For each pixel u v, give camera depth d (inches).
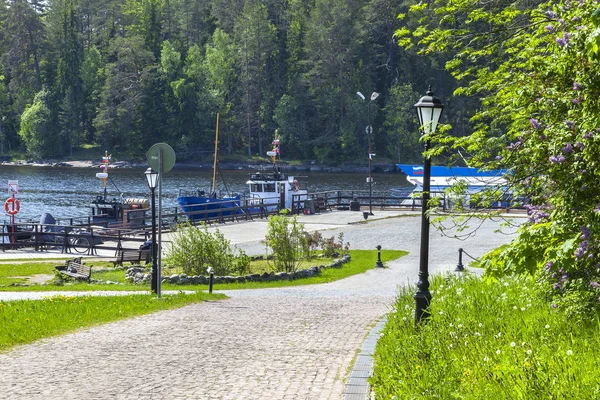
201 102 6107.3
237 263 1337.4
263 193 2664.9
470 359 395.2
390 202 3223.4
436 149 526.9
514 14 570.9
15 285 1208.2
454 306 587.8
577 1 446.3
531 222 466.6
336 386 460.8
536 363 349.7
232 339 638.5
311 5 6658.5
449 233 1876.2
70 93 6520.7
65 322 728.3
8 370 512.4
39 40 7106.3
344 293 1070.4
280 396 437.7
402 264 1421.0
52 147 6402.6
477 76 589.6
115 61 7076.8
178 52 6427.2
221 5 7470.5
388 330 605.0
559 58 425.7
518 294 597.3
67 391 451.2
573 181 406.0
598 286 423.5
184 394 443.2
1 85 6811.0
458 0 589.3
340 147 5905.5
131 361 540.7
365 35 6008.9
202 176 5073.8
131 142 6245.1
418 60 5753.0
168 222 2298.2
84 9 7746.1
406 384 381.4
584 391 307.9
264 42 6264.8
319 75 6092.5
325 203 2682.1
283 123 5920.3
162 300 927.7
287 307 888.3
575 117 419.5
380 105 6181.1
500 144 475.8
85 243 1871.3
